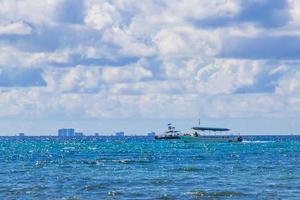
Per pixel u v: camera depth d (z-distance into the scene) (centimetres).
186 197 7400
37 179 9862
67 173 11125
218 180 9538
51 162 14900
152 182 9212
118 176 10369
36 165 13675
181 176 10319
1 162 15075
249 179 9675
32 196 7538
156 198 7319
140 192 7906
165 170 11756
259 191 7962
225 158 16625
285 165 13225
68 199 7238
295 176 10138
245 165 13300
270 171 11375
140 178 9925
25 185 8856
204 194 7656
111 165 13562
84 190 8156
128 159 16300
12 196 7544
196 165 13388
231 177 10075
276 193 7738
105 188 8388
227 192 7794
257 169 11938
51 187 8525
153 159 16212
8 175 10744
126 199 7238
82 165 13588
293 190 8062
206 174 10738
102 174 10838
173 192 7906
